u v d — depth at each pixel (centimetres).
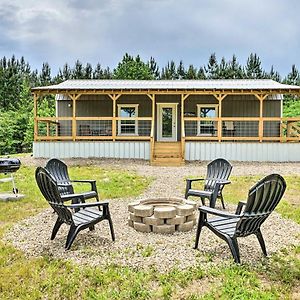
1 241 484
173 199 599
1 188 884
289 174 1133
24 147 2611
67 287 344
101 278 358
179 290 337
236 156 1452
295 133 1594
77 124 1744
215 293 330
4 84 3838
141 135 1745
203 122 1741
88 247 455
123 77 3816
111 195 817
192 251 441
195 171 1198
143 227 530
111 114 1753
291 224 573
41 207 692
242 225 402
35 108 1487
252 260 413
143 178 1052
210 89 1455
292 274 374
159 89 1467
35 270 383
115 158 1468
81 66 4950
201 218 449
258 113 1722
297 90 1442
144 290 335
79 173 1141
